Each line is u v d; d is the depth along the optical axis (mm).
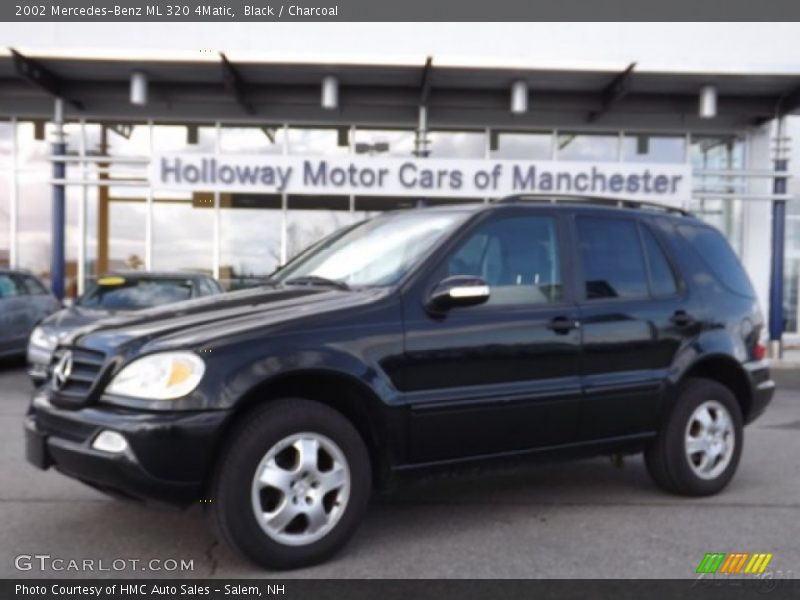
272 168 14289
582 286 4984
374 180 14344
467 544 4457
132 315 4512
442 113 15992
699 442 5363
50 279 16188
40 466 4117
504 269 4758
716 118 16062
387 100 15016
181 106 15859
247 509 3846
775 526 4816
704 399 5359
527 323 4656
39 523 4727
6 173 16109
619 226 5324
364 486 4184
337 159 14297
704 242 5754
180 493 3764
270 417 3928
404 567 4102
